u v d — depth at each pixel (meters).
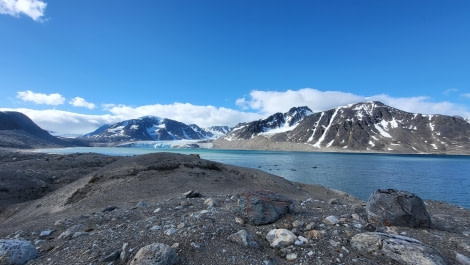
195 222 8.72
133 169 31.52
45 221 14.73
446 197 44.88
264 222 8.61
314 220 8.77
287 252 6.73
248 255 6.53
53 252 7.82
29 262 7.22
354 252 6.57
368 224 8.23
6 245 7.39
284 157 188.88
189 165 35.59
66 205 21.55
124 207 17.19
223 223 8.55
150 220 10.11
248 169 40.91
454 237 7.84
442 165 128.00
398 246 6.14
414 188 54.50
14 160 62.56
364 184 59.78
